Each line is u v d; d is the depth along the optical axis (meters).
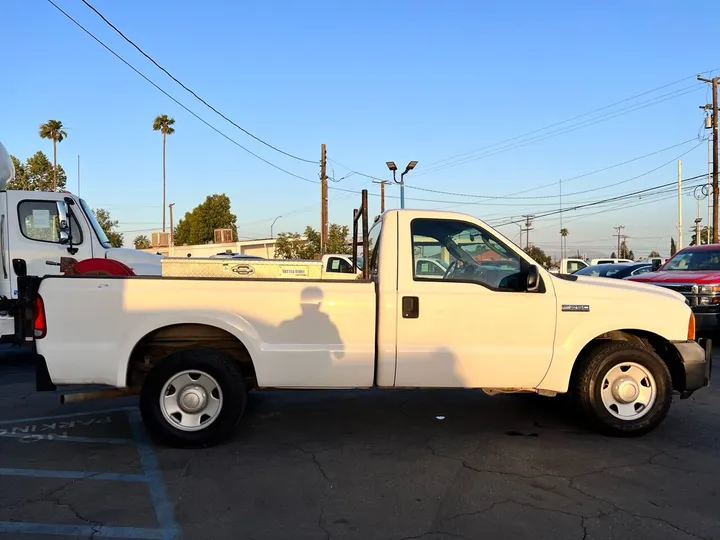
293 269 5.52
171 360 4.84
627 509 3.78
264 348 4.86
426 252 5.12
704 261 11.48
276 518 3.66
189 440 4.87
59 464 4.59
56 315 4.74
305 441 5.17
